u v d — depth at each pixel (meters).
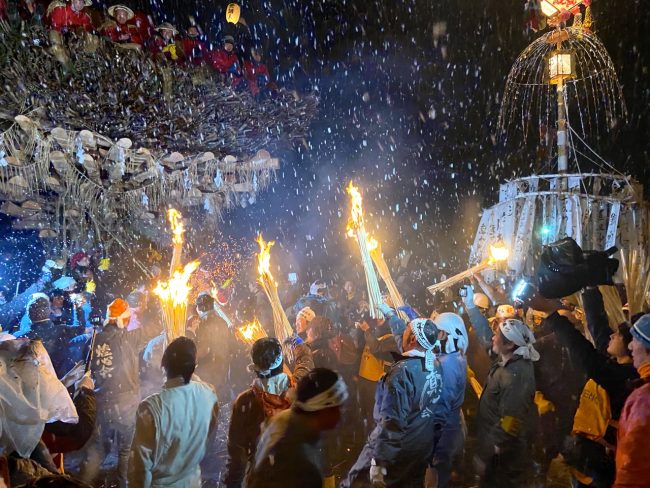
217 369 6.71
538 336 6.11
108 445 6.61
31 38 7.03
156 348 6.20
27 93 7.20
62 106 7.59
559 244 3.91
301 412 2.59
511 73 14.41
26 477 3.35
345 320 8.70
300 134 10.88
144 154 8.95
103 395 5.47
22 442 3.39
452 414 4.67
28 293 8.13
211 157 9.50
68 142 7.95
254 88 9.60
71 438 4.02
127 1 13.99
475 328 5.57
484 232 11.09
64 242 8.74
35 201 8.77
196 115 8.74
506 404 4.46
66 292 7.83
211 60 9.27
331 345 7.05
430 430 4.28
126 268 9.71
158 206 9.95
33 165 7.93
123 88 7.81
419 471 4.25
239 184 10.45
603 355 3.73
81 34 7.47
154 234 10.10
